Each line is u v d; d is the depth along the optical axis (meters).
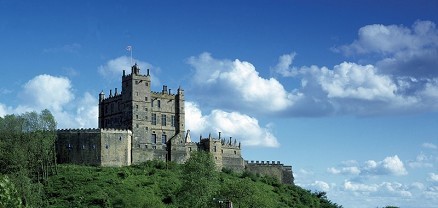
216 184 199.00
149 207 189.12
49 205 190.12
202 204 181.50
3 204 78.94
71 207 189.88
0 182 80.06
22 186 174.50
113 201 196.25
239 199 171.75
